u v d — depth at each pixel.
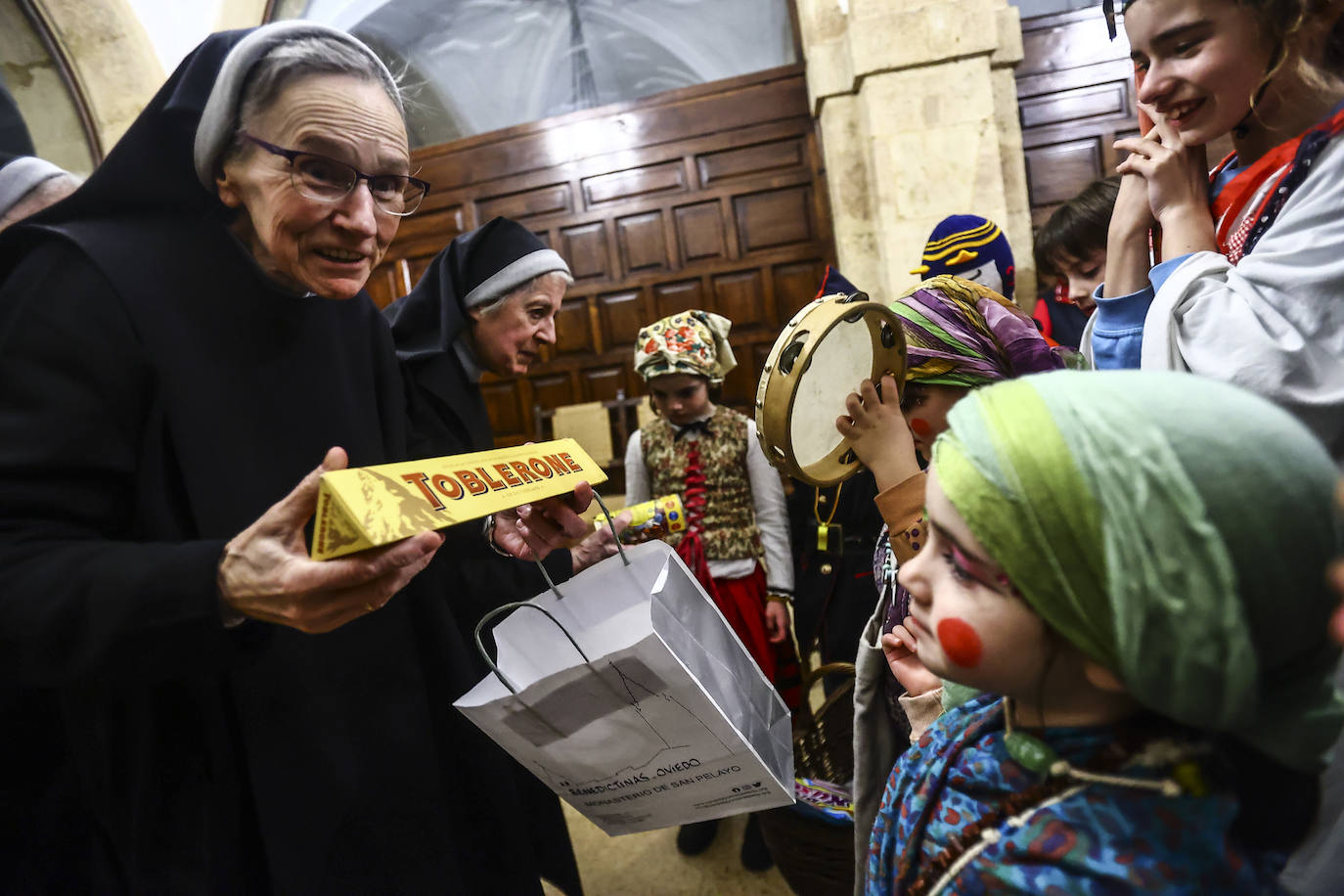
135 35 3.92
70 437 0.83
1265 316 0.78
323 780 0.94
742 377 4.12
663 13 4.13
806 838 1.23
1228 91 0.83
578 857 2.16
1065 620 0.44
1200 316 0.83
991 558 0.46
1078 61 3.59
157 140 0.94
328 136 0.87
